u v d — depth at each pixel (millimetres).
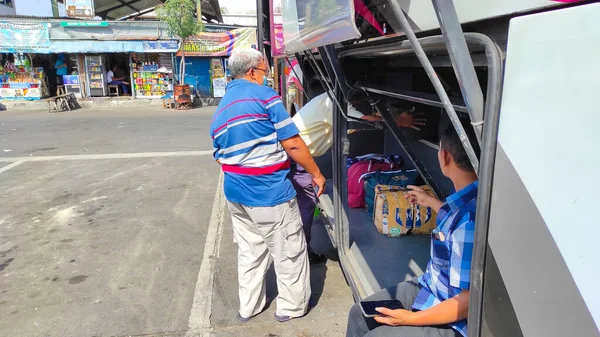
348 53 2338
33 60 17453
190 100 16562
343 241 3227
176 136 10281
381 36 1922
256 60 2672
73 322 3055
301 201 3543
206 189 6082
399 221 3434
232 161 2613
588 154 890
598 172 875
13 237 4543
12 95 16953
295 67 5164
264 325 2961
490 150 1124
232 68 2688
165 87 17844
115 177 6727
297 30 2109
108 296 3379
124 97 17828
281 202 2670
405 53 1803
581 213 920
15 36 16234
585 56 873
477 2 1244
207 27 17188
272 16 3756
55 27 16297
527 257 1067
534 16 965
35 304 3291
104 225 4820
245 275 2955
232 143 2572
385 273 2898
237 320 3023
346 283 3469
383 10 1675
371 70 2842
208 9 22125
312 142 3338
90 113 15148
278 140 2611
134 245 4289
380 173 3986
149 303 3268
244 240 2910
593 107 870
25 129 11602
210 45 17375
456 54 1115
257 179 2590
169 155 8172
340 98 2809
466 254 1529
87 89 17609
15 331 2967
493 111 1103
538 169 1000
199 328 2943
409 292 2051
